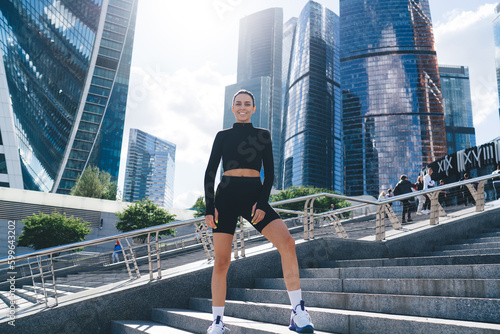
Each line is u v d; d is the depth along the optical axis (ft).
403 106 447.01
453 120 526.98
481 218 25.46
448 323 7.52
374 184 431.43
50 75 214.69
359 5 494.18
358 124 456.45
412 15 479.00
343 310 10.86
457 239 24.06
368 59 471.62
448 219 25.27
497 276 11.30
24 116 186.91
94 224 112.47
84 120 271.69
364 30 483.51
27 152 193.88
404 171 427.33
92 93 277.23
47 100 214.07
